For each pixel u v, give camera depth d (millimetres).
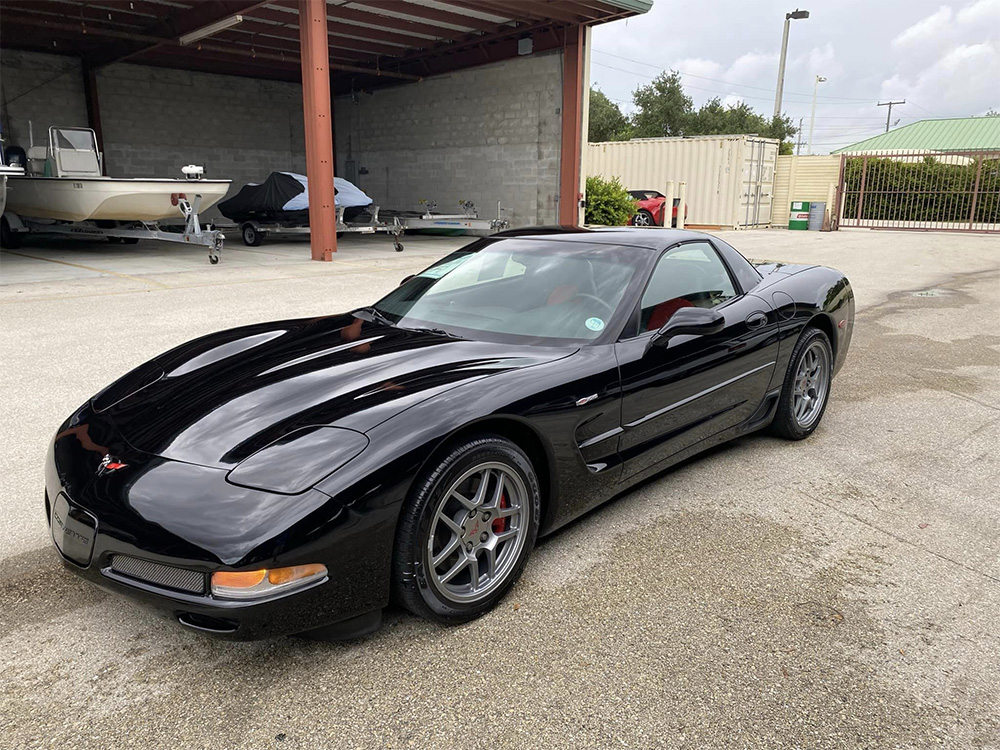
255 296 8539
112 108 19875
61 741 1885
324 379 2588
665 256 3398
